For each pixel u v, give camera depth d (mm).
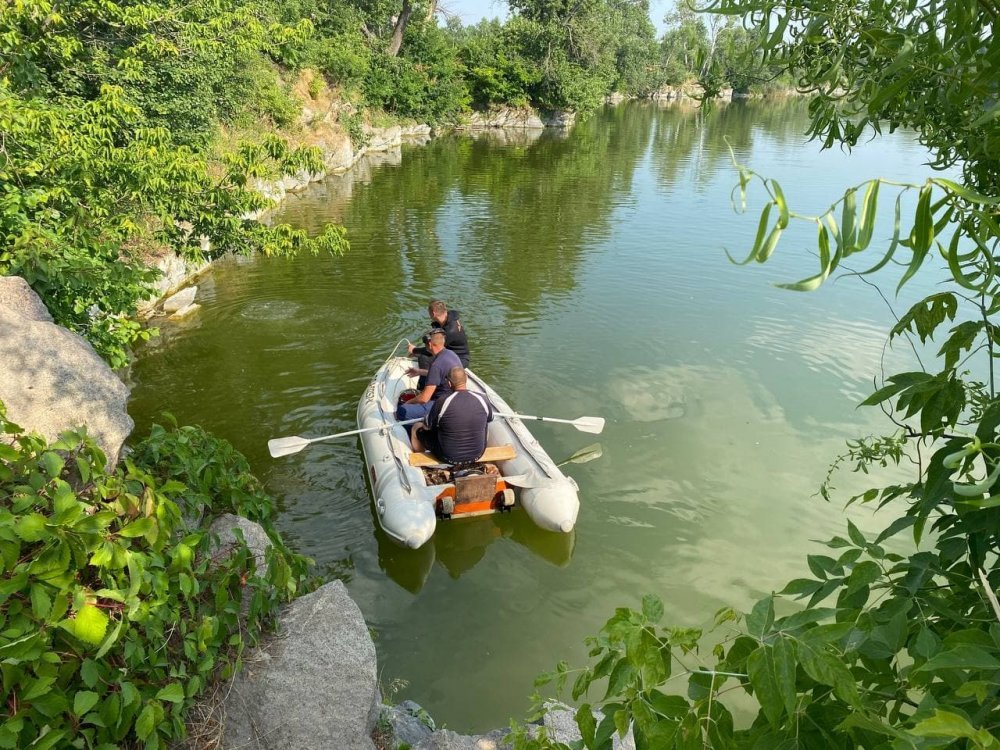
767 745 972
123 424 3199
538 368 8406
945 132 1358
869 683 1083
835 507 5758
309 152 7383
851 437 6828
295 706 2691
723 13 1241
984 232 928
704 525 5559
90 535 2039
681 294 11078
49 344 3164
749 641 1003
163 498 2434
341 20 30000
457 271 12109
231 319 9617
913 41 1075
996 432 1251
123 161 6691
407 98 32656
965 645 868
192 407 7223
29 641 1807
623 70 51281
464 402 5727
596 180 21688
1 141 5949
